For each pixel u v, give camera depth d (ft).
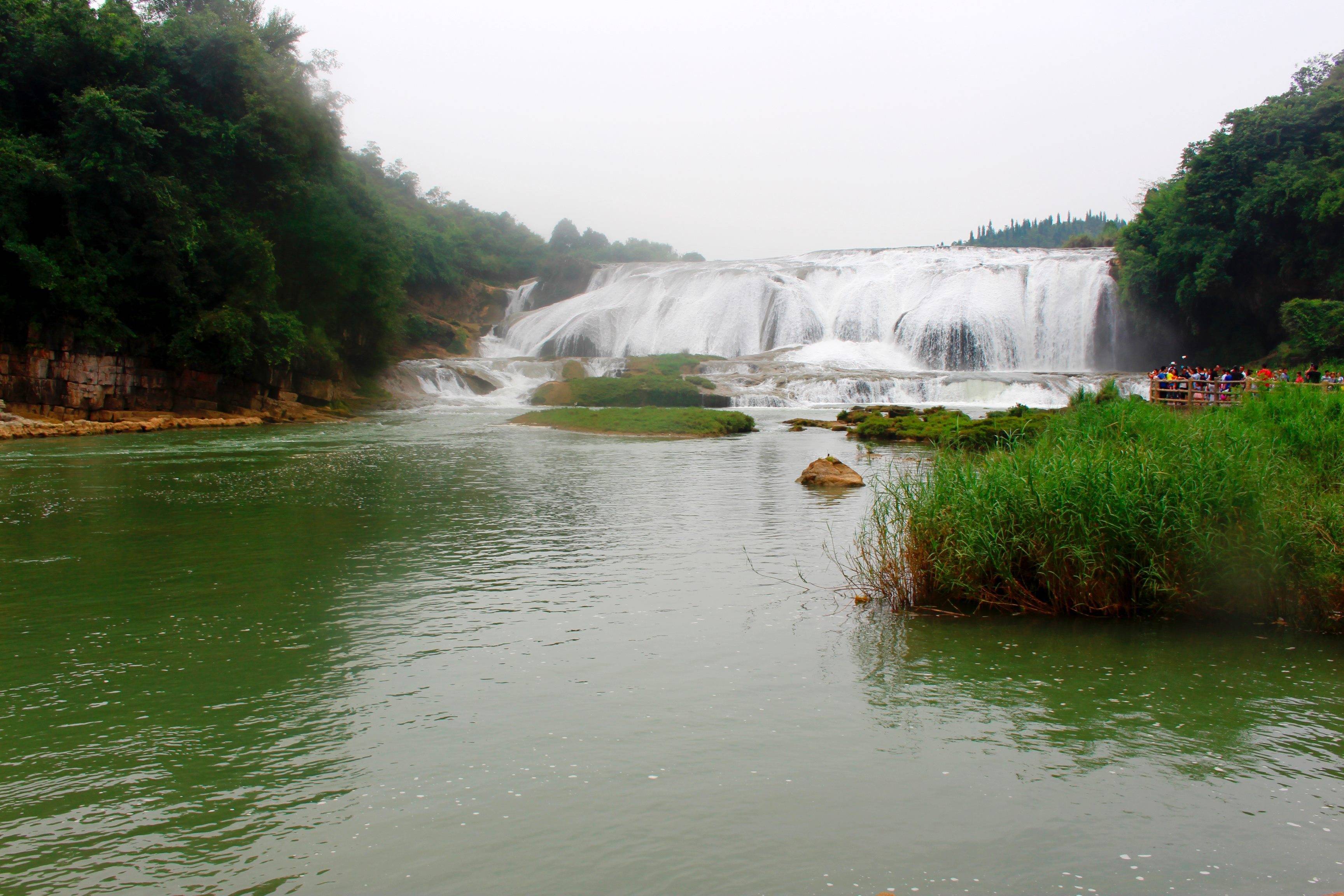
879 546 31.22
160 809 15.10
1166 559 26.96
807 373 177.68
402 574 32.30
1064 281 209.36
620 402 155.94
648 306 248.32
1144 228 197.98
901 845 13.79
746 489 55.26
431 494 53.31
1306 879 12.90
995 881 12.79
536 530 41.32
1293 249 168.14
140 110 110.22
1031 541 28.04
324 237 142.61
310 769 16.58
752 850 13.64
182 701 20.07
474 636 24.85
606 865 13.19
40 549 37.01
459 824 14.52
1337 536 26.63
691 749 17.40
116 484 58.08
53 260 99.60
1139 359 201.87
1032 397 150.20
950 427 80.84
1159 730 18.48
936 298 216.33
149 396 114.73
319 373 147.74
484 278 323.98
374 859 13.44
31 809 15.07
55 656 23.22
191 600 28.86
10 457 74.90
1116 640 24.84
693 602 28.48
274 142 132.87
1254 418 49.34
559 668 22.16
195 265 114.52
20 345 100.63
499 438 97.60
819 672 21.99
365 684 21.12
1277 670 22.31
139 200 108.78
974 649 23.95
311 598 29.01
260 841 13.99
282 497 52.08
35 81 109.29
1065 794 15.58
